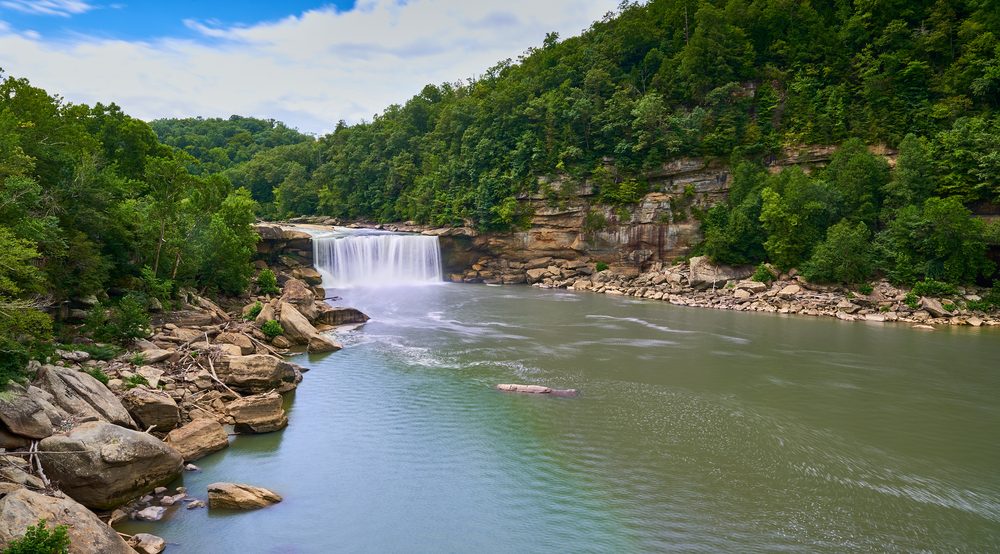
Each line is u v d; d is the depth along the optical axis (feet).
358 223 386.52
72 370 74.64
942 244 208.54
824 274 223.10
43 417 62.49
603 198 289.94
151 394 78.89
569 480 71.41
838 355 142.10
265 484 68.33
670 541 58.44
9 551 41.83
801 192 236.63
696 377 119.44
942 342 160.04
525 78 355.15
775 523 62.28
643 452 80.18
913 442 86.28
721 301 231.71
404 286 268.00
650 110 280.51
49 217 94.63
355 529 59.36
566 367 125.39
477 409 96.43
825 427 91.61
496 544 57.47
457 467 74.43
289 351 133.69
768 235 246.47
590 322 185.57
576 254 299.38
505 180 308.40
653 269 278.87
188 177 150.20
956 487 71.82
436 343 147.43
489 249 311.88
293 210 426.51
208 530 57.41
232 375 97.55
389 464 74.95
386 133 410.31
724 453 80.43
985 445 85.66
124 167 200.23
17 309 66.69
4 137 95.66
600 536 59.16
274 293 193.57
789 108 279.49
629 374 120.57
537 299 240.53
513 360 130.62
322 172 428.56
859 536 60.08
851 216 234.79
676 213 278.46
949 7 263.90
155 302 131.85
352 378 113.39
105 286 128.06
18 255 69.87
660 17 348.59
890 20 279.08
